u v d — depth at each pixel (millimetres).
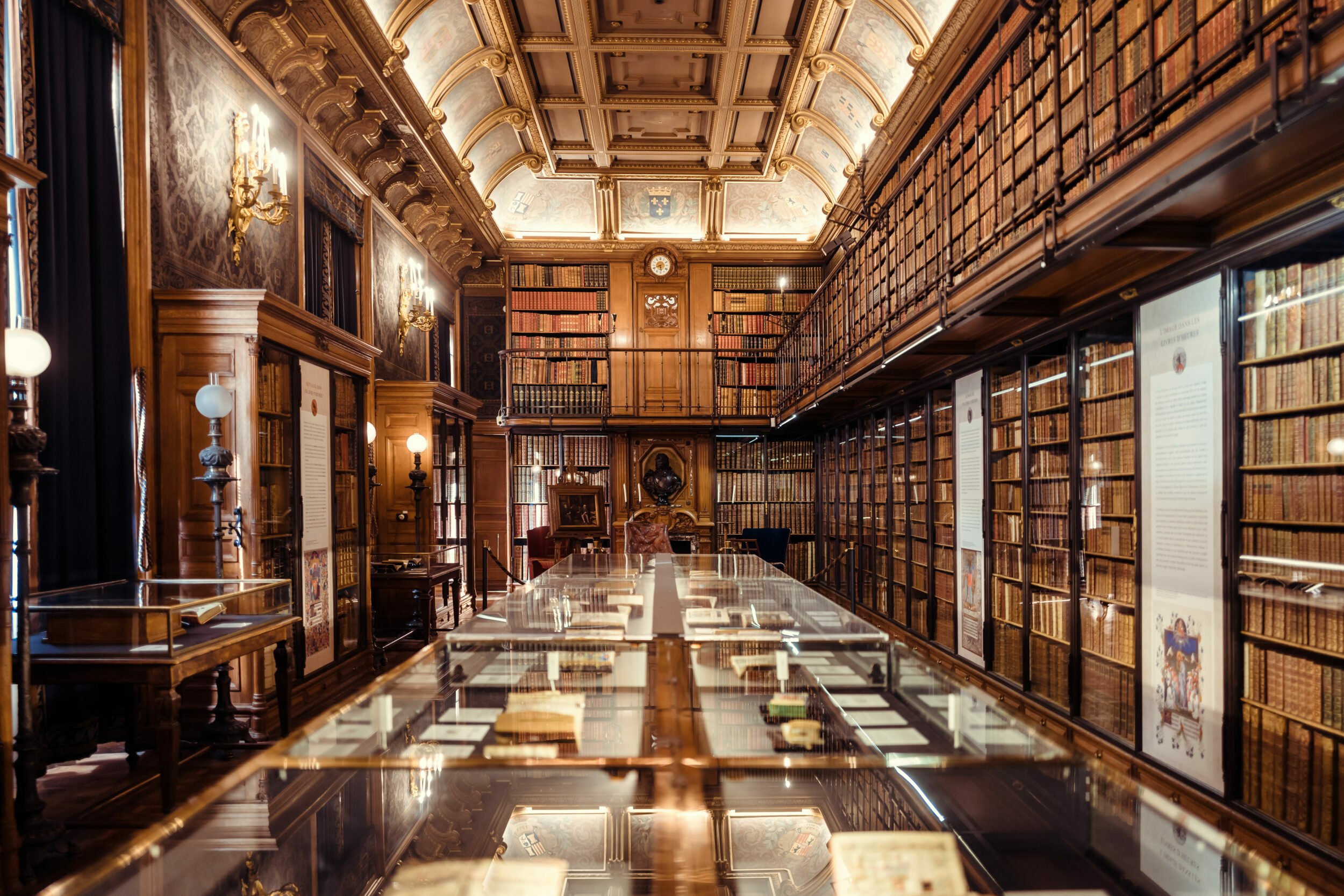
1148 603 3512
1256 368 2881
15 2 3584
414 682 1799
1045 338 4508
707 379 11445
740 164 10562
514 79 8148
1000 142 5070
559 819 1272
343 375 5840
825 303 8422
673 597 2971
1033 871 1144
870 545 8516
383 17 6281
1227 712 2957
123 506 4211
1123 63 3668
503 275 11828
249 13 5273
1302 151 2369
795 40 7547
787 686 1735
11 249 3545
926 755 1345
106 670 3100
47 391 3736
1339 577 2467
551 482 11273
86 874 1034
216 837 1169
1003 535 5207
